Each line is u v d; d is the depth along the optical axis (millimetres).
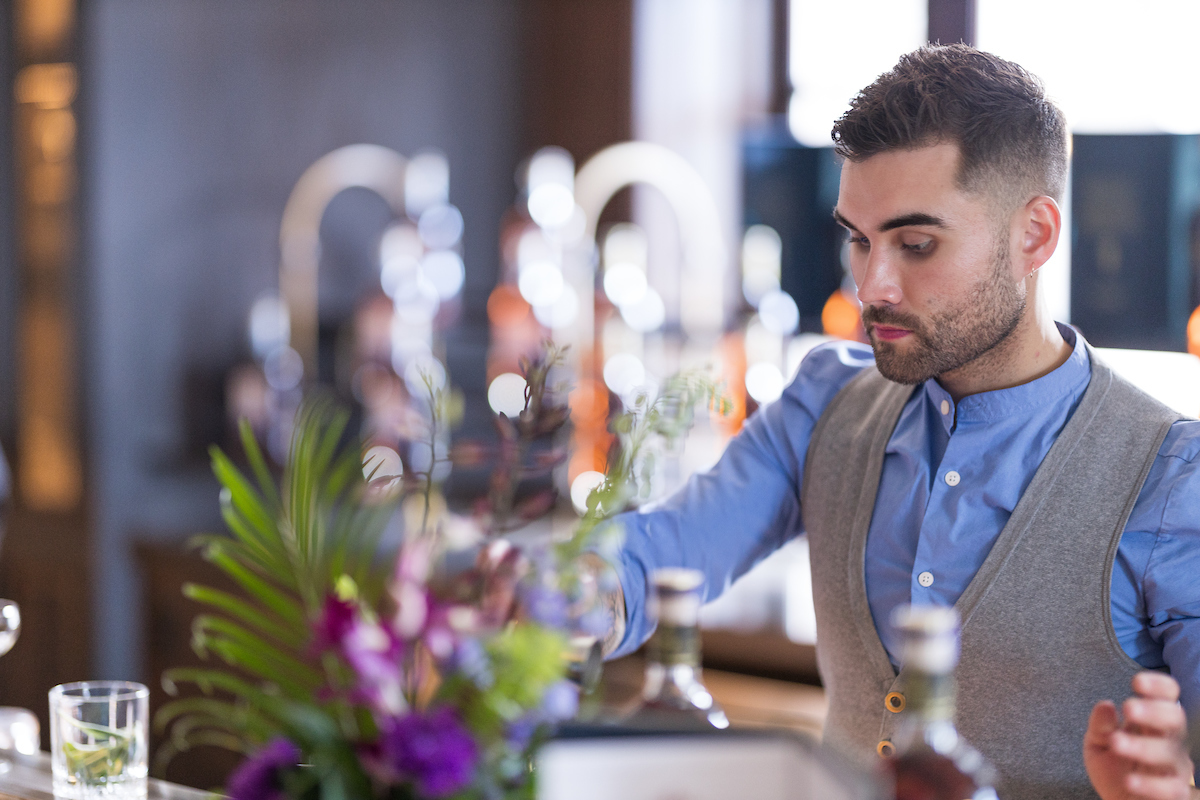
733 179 3396
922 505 1243
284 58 3146
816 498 1353
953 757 706
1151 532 1132
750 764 636
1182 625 1115
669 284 3406
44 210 2906
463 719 629
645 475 810
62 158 2855
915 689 666
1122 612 1152
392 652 626
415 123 3428
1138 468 1149
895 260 1148
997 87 1122
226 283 3102
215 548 920
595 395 2902
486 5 3572
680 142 3395
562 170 3109
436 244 3180
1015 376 1203
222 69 3031
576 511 2707
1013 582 1172
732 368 2957
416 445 2715
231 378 3102
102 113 2816
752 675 2135
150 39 2889
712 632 2145
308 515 904
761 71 3377
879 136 1125
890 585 1256
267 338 3150
